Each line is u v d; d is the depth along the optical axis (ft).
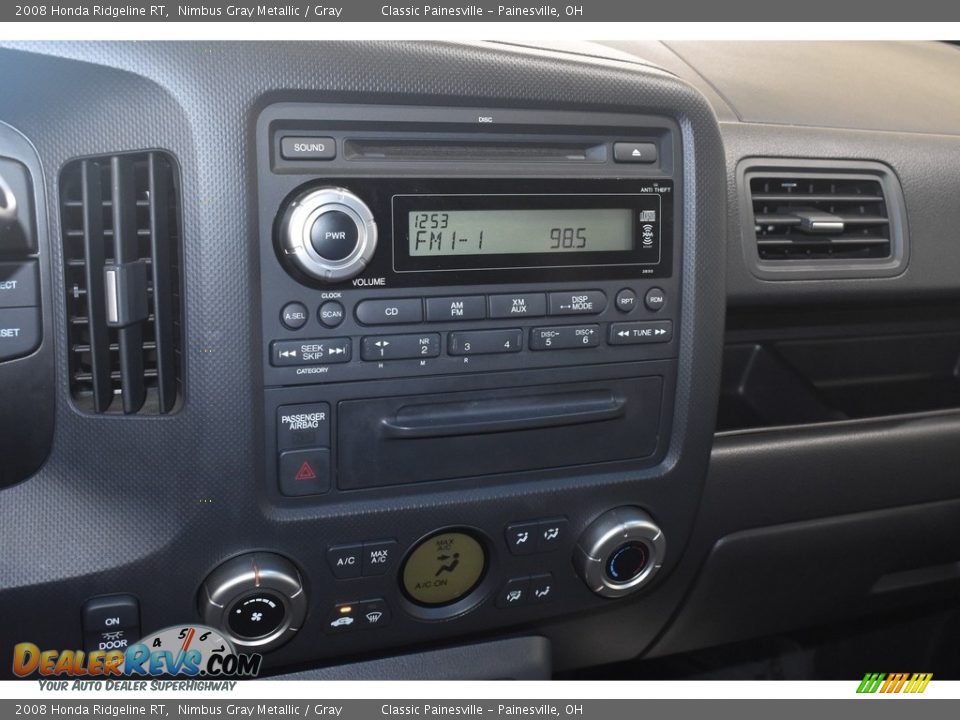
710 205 2.96
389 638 3.02
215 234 2.44
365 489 2.75
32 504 2.59
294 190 2.49
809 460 3.58
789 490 3.59
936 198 3.92
